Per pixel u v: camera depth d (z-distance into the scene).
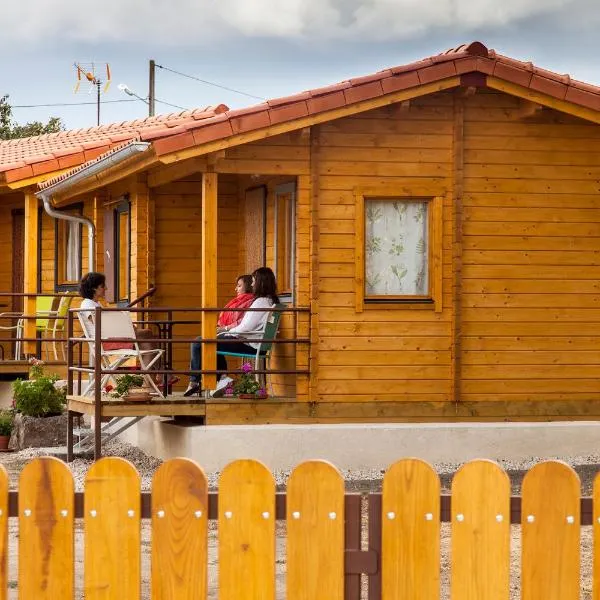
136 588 6.75
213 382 16.69
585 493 14.31
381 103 16.28
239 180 20.48
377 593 6.79
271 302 17.19
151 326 20.31
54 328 23.86
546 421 17.06
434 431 16.58
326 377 16.56
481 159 16.94
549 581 6.70
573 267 17.16
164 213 20.45
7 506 6.86
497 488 6.70
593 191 17.22
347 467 16.34
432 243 16.86
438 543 6.75
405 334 16.75
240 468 6.75
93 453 18.25
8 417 19.97
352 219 16.66
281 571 9.92
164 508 6.73
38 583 6.77
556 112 17.11
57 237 26.20
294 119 16.06
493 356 16.94
